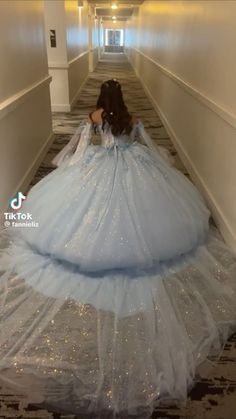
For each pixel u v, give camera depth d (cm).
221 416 132
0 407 133
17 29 287
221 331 165
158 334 160
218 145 267
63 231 201
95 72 1268
